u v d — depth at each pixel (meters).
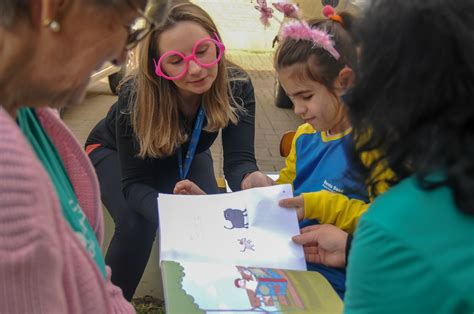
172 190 2.07
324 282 1.26
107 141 2.29
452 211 0.64
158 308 2.33
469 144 0.63
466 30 0.62
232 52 8.18
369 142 0.73
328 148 1.61
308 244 1.48
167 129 1.84
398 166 0.70
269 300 1.15
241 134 2.07
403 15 0.65
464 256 0.63
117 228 2.04
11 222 0.60
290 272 1.28
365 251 0.70
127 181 1.96
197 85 1.72
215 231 1.41
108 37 0.73
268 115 5.25
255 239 1.41
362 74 0.71
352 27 0.78
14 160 0.60
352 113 0.74
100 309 0.80
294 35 1.43
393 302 0.69
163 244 1.34
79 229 0.88
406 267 0.66
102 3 0.69
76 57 0.72
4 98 0.72
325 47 1.38
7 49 0.67
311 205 1.49
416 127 0.66
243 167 2.02
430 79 0.64
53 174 0.87
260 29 8.37
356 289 0.73
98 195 1.02
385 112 0.68
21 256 0.61
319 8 2.90
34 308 0.65
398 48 0.66
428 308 0.66
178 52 1.65
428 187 0.66
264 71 7.22
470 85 0.63
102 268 0.96
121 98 1.89
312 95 1.49
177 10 1.68
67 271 0.71
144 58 1.72
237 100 2.04
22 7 0.65
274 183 1.79
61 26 0.68
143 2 0.75
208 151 2.40
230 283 1.19
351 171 0.85
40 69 0.71
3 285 0.63
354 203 1.47
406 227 0.66
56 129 0.94
